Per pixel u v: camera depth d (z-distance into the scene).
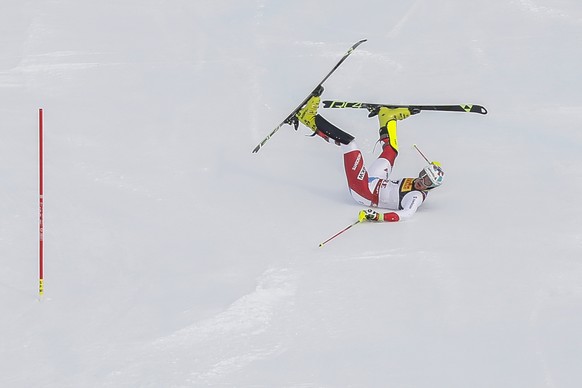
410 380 20.84
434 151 36.09
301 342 22.50
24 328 22.88
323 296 24.62
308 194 32.69
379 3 52.41
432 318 23.47
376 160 32.75
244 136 37.78
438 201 31.72
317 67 44.41
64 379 20.77
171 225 29.62
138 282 25.44
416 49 46.56
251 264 26.50
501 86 42.25
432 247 27.58
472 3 51.88
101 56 45.84
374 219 29.66
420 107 33.66
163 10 52.31
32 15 51.12
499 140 36.81
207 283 25.23
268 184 33.50
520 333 22.67
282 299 24.48
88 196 31.58
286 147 36.97
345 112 39.97
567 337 22.42
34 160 34.31
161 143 36.84
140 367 21.33
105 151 35.75
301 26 49.50
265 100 41.16
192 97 41.44
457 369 21.22
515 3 51.53
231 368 21.42
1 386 20.44
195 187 32.97
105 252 27.45
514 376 20.91
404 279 25.53
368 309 23.97
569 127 37.72
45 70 43.88
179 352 22.00
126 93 41.69
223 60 45.41
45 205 30.52
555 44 46.69
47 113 39.00
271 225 29.64
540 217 29.62
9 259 26.70
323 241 28.30
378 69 44.25
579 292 24.58
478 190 32.28
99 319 23.33
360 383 20.77
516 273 25.72
